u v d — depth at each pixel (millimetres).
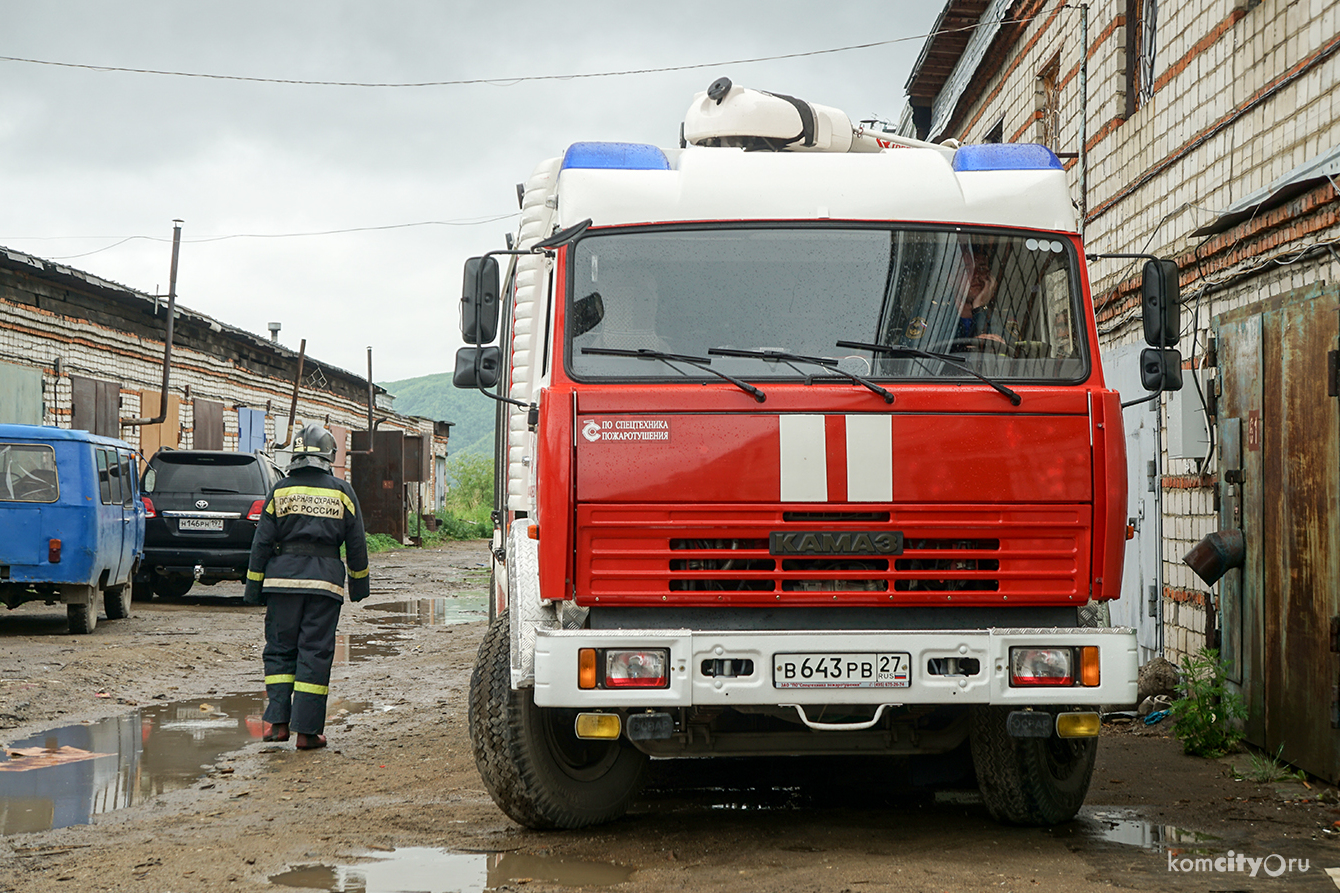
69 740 7582
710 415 4844
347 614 16672
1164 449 9719
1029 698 4781
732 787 6426
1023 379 5113
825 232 5289
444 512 51312
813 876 4660
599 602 4812
